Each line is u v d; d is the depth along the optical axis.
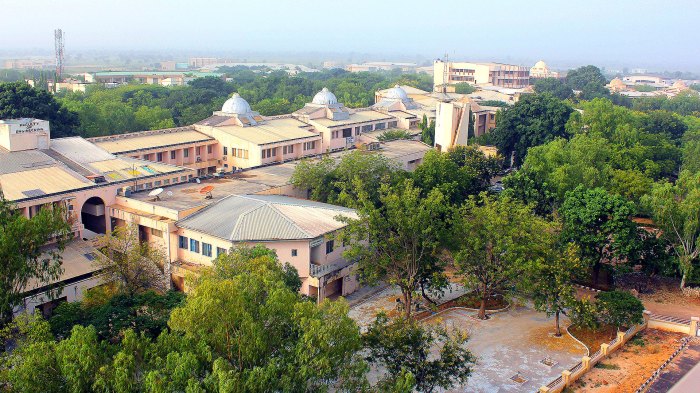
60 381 39.28
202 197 90.69
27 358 39.34
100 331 53.91
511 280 70.50
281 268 60.91
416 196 71.81
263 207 80.56
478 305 78.44
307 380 43.22
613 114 133.38
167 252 80.19
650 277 85.19
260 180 103.38
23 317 47.16
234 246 69.62
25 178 83.19
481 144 149.38
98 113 151.38
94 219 89.19
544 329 72.12
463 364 52.38
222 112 136.62
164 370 39.34
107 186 86.38
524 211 72.06
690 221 79.00
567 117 141.00
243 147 125.06
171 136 125.31
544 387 56.75
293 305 45.47
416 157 131.50
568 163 104.25
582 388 59.44
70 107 146.88
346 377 44.22
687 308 77.75
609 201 81.06
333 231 78.94
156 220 80.50
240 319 43.19
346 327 44.59
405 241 71.19
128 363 39.12
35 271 56.84
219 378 37.84
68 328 55.50
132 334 42.25
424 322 72.69
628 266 82.94
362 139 150.50
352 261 82.12
